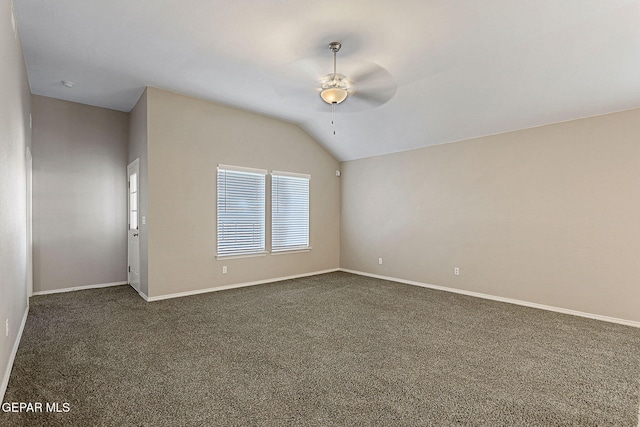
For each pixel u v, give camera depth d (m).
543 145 4.30
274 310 4.10
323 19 2.85
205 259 5.00
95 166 5.25
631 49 2.97
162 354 2.79
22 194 3.36
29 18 2.87
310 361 2.68
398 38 3.11
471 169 5.02
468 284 5.03
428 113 4.70
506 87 3.85
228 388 2.25
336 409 2.02
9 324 2.44
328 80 3.95
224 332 3.32
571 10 2.66
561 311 4.13
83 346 2.93
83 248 5.14
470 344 3.06
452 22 2.85
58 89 4.54
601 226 3.85
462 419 1.93
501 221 4.69
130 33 3.12
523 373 2.51
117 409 1.99
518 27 2.91
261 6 2.68
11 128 2.56
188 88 4.48
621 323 3.69
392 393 2.21
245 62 3.68
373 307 4.27
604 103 3.68
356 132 5.80
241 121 5.38
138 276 4.88
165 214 4.59
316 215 6.60
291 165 6.13
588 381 2.39
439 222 5.40
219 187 5.15
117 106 5.26
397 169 6.02
